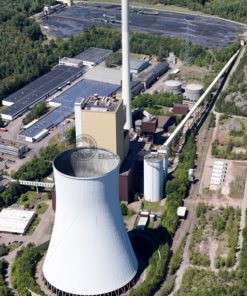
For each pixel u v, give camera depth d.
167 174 150.75
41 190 149.00
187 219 136.38
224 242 127.81
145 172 141.75
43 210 140.88
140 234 129.88
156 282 112.81
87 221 103.44
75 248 106.00
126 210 138.75
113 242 107.00
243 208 140.25
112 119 137.12
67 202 102.69
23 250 124.38
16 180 148.62
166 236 128.50
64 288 109.00
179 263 120.62
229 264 120.12
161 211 139.88
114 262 108.44
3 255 125.50
